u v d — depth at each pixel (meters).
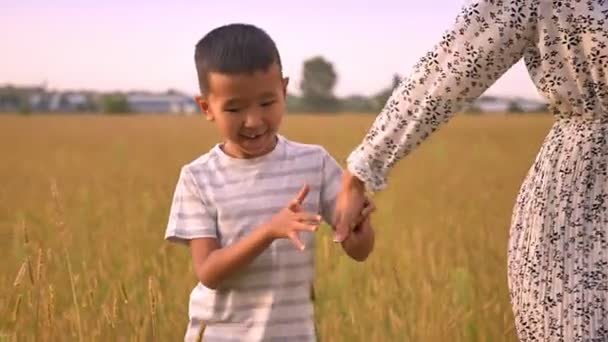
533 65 3.03
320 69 101.19
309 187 3.31
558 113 3.01
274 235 3.17
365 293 6.17
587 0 2.88
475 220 9.72
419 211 11.09
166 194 11.23
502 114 67.00
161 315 5.23
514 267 3.06
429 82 3.05
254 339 3.43
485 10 2.98
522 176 17.17
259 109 3.25
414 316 5.66
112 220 10.13
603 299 2.87
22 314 5.17
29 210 12.43
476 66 3.00
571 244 2.92
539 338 3.00
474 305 5.81
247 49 3.21
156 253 7.28
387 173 3.19
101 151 30.55
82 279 6.26
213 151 3.55
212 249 3.45
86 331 4.80
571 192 2.92
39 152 30.45
